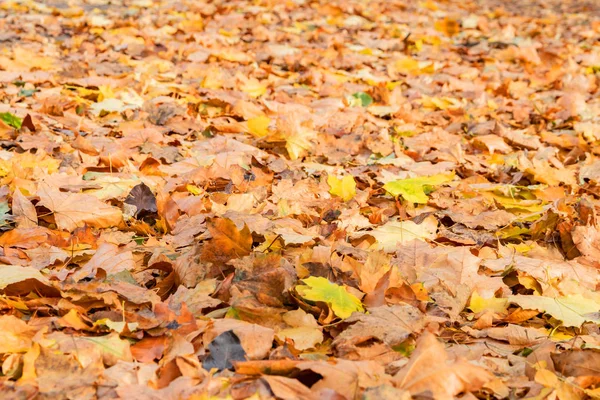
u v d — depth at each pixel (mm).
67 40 7109
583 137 5043
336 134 4777
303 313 2312
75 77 5691
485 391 1956
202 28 8203
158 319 2219
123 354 2033
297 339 2201
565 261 2938
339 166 4258
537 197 3838
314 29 8875
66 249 2816
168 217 3104
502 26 10234
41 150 3812
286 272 2475
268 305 2398
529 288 2754
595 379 2035
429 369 1888
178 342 2080
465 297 2566
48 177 3426
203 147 4289
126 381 1913
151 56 6723
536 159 4457
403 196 3492
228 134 4609
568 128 5359
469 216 3443
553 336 2414
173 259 2738
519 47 8047
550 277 2789
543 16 11555
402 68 7027
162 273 2691
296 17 9391
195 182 3678
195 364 1959
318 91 5969
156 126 4605
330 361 2029
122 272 2529
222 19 8789
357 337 2150
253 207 3365
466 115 5488
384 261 2646
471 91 6195
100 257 2648
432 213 3438
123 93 5145
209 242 2588
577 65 7586
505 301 2570
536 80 6859
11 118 4336
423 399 1819
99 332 2148
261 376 1881
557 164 4402
